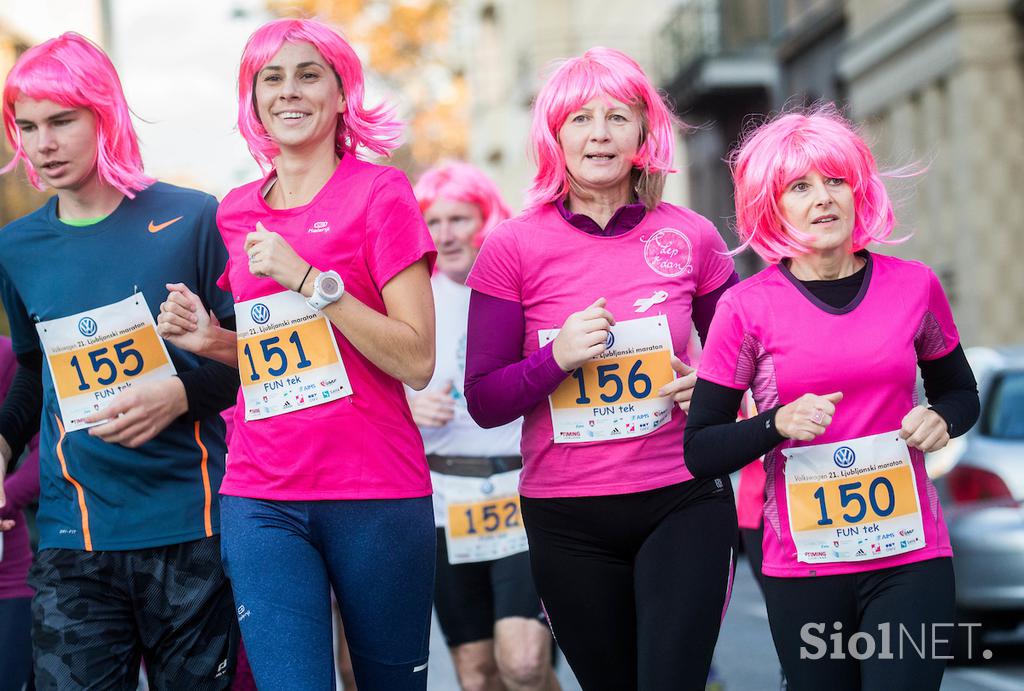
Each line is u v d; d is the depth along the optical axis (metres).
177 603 5.32
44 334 5.41
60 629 5.27
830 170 4.84
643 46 38.38
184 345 5.17
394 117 5.31
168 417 5.25
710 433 4.88
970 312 23.70
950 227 24.52
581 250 5.35
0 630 6.21
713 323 5.00
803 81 31.09
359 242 5.04
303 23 5.12
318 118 5.11
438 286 7.43
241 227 5.16
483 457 7.10
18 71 5.28
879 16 26.53
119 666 5.35
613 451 5.28
